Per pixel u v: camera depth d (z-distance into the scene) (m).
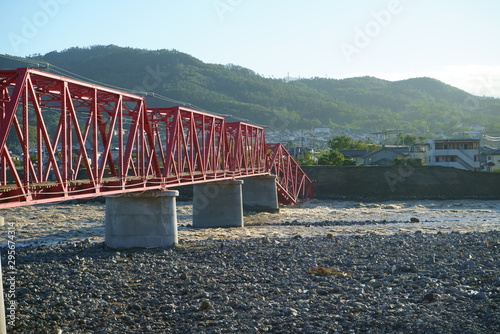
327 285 21.89
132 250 34.72
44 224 56.50
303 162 115.69
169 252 32.84
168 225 35.66
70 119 23.14
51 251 34.78
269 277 23.92
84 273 26.38
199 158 39.97
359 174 95.75
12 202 18.33
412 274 23.38
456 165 110.00
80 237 45.81
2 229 51.50
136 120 29.33
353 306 18.38
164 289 22.44
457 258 26.94
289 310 17.94
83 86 23.03
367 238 37.53
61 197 21.20
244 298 20.14
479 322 16.06
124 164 28.22
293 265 26.56
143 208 35.47
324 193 93.94
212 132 44.19
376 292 20.27
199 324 17.06
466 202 86.12
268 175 69.62
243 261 28.33
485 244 31.33
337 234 44.84
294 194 82.19
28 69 18.67
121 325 17.38
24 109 18.72
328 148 187.50
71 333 16.62
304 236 43.22
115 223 35.59
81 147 23.00
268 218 62.00
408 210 74.06
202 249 33.62
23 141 18.86
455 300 18.45
